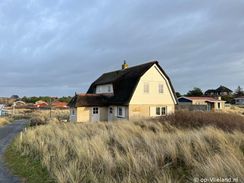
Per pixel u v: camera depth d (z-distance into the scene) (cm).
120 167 839
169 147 927
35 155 1235
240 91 12006
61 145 1275
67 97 12812
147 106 3222
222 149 866
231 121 1889
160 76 3325
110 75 4194
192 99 6712
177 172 776
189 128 1656
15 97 15225
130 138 1232
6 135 2483
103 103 3625
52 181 820
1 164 1145
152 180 716
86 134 1569
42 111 7662
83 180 774
